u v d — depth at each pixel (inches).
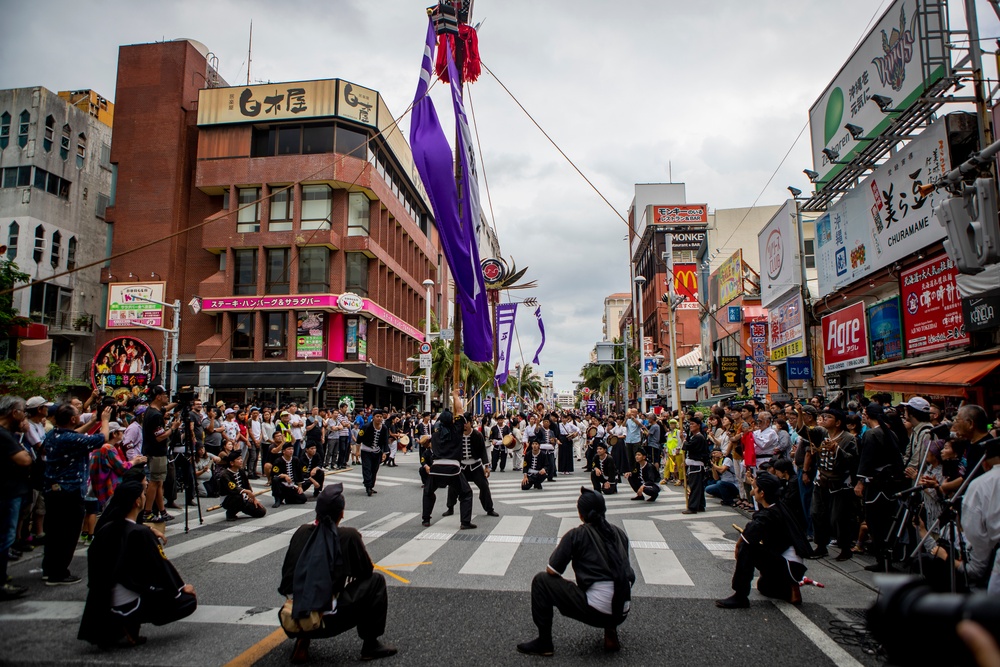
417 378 1376.7
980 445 206.5
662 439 797.9
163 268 1507.1
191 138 1583.4
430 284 1301.7
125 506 190.5
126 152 1560.0
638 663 180.7
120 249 1526.8
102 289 1523.1
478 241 510.9
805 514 358.9
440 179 482.3
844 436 314.7
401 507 484.1
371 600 180.2
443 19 530.9
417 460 1007.0
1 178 1594.5
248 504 410.3
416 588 255.3
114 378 1299.2
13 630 202.2
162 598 190.9
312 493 521.3
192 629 205.8
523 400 3639.3
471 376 1733.5
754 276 1210.6
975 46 480.1
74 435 260.4
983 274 424.5
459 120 515.5
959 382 401.1
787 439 447.5
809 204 780.0
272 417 703.7
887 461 286.0
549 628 187.0
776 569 239.9
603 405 3385.8
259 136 1510.8
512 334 1518.2
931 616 42.9
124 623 185.0
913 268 549.3
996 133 435.5
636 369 2397.9
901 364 556.7
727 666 178.5
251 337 1443.2
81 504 262.8
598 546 188.9
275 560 298.5
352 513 451.8
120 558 185.2
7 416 251.4
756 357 984.3
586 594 185.5
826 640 199.3
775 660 183.0
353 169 1461.6
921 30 510.6
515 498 555.8
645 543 350.9
